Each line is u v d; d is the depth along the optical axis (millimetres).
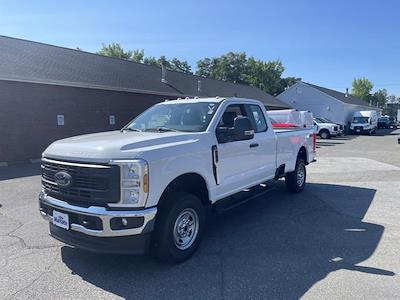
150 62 65688
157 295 3662
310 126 9875
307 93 45531
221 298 3590
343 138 30516
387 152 17812
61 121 16141
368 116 36875
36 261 4504
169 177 4188
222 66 72250
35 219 6301
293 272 4145
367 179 10141
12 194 8359
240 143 5582
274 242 5133
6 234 5512
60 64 18062
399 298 3520
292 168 7730
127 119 19734
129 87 19328
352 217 6355
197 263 4426
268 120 6773
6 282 3951
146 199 3902
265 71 72062
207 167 4832
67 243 4227
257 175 6199
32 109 14891
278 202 7492
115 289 3789
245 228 5793
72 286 3857
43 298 3604
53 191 4320
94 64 20969
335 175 10859
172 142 4422
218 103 5527
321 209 6922
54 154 4305
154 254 4367
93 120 17750
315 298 3551
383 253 4676
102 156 3896
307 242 5113
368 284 3820
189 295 3654
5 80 13805
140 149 3996
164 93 21734
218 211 5430
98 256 4652
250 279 3984
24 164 14086
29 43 19016
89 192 3959
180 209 4332
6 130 14008
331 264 4352
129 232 3859
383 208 6941
